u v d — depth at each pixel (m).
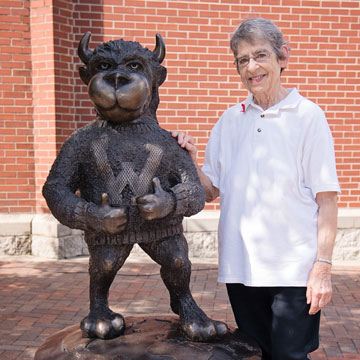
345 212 5.94
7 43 5.51
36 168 5.76
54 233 5.64
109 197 1.82
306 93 5.90
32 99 5.66
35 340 3.60
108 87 1.73
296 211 2.01
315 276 1.95
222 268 2.17
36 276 5.11
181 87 5.77
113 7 5.59
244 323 2.24
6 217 5.73
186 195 1.81
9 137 5.65
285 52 2.06
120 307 4.25
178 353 1.78
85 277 5.11
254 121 2.11
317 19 5.79
